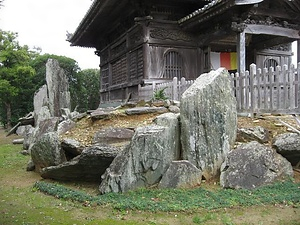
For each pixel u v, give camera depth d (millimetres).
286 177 6812
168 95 13109
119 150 7301
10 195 6977
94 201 6113
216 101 7324
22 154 12680
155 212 5539
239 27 13984
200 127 7184
